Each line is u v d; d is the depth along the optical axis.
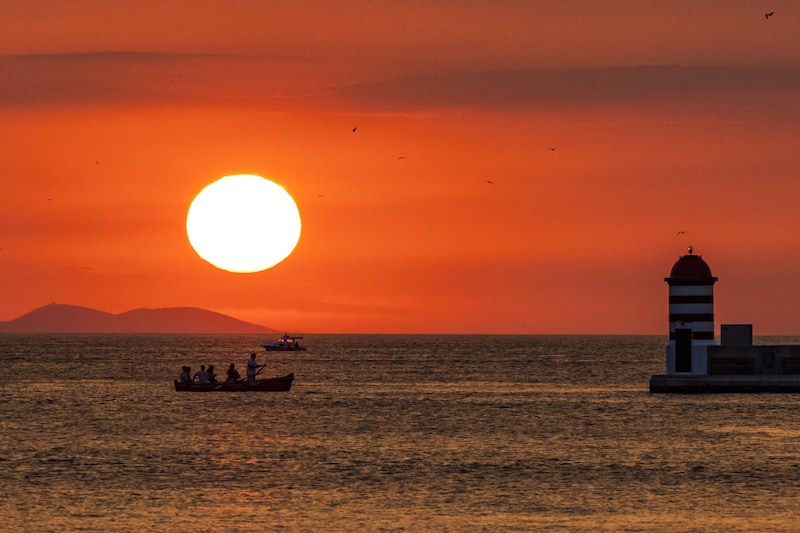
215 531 153.12
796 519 159.50
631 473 196.50
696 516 161.50
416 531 153.25
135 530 153.62
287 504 169.88
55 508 167.12
